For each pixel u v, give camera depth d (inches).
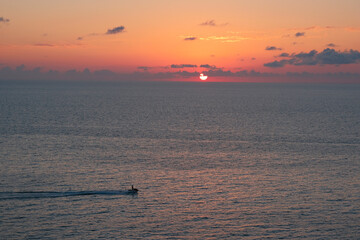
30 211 2276.1
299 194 2620.6
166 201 2482.8
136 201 2471.7
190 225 2166.6
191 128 5344.5
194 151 3853.3
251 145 4183.1
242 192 2652.6
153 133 4857.3
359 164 3383.4
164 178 2930.6
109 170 3102.9
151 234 2065.7
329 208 2396.7
